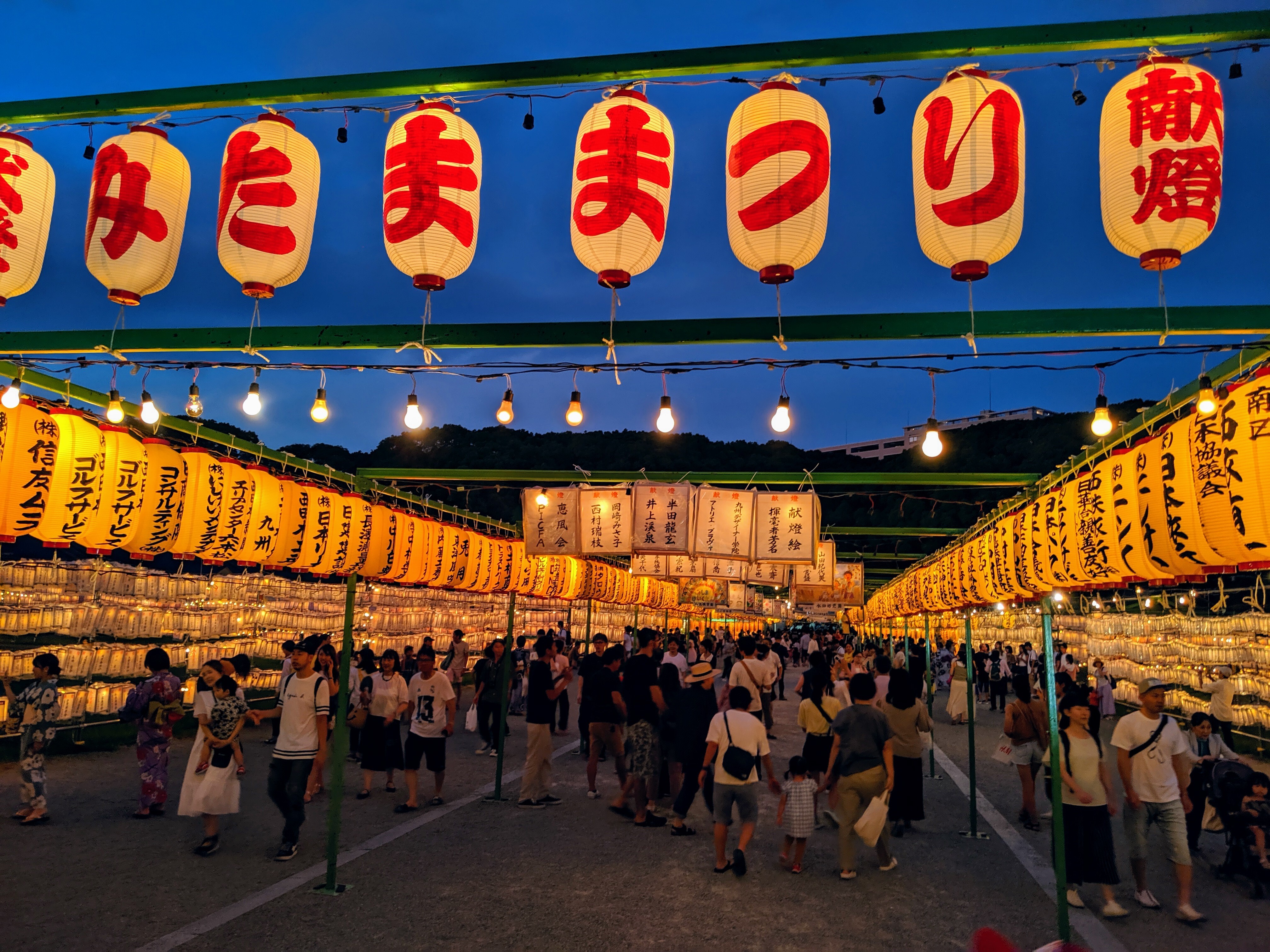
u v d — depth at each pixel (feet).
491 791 31.63
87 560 41.37
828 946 16.65
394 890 19.25
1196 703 49.29
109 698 36.83
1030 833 26.99
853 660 44.96
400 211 14.03
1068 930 16.99
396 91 15.08
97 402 30.25
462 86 15.08
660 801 31.30
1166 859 25.16
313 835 24.13
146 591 40.57
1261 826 21.38
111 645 38.37
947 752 46.21
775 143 13.06
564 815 28.04
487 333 19.60
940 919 18.47
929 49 13.92
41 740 24.43
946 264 12.84
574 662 77.82
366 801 29.25
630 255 13.44
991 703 73.31
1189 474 19.67
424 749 28.78
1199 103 12.22
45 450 24.39
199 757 21.80
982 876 22.02
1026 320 17.89
